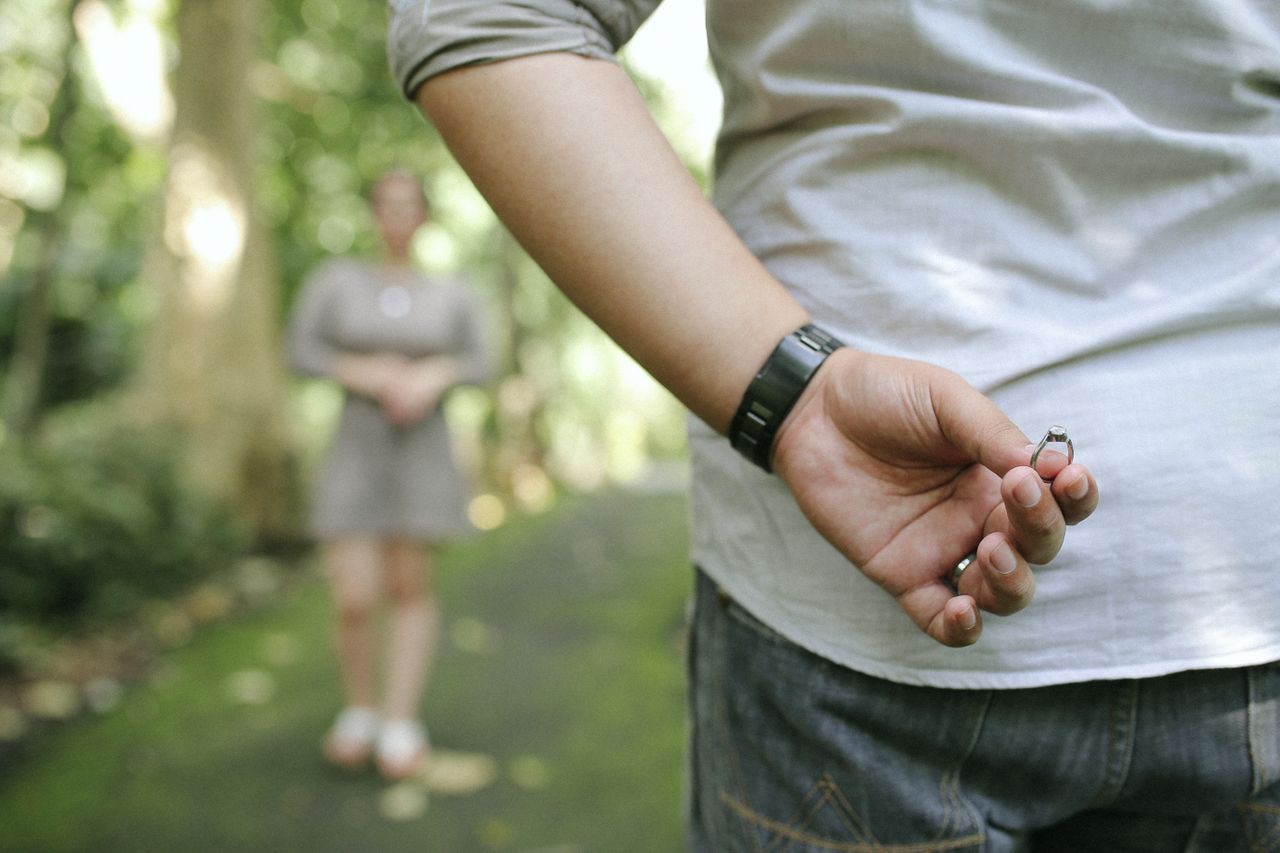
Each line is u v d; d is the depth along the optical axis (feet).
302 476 22.88
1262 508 2.20
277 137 32.53
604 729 11.56
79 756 10.75
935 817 2.33
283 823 9.16
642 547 24.93
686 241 2.18
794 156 2.47
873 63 2.33
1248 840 2.44
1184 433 2.21
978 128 2.26
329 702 12.39
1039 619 2.22
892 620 2.32
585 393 53.57
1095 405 2.22
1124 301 2.27
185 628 16.02
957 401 1.99
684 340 2.19
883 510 2.15
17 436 19.60
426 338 10.47
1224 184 2.25
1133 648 2.20
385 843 8.82
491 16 2.18
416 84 2.28
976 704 2.30
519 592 19.33
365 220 35.60
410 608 10.64
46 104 23.50
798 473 2.20
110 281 35.22
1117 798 2.36
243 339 22.06
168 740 11.19
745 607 2.54
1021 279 2.30
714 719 2.68
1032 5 2.25
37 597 14.62
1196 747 2.28
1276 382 2.26
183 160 21.67
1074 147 2.24
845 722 2.40
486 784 10.03
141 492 17.35
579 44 2.23
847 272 2.38
